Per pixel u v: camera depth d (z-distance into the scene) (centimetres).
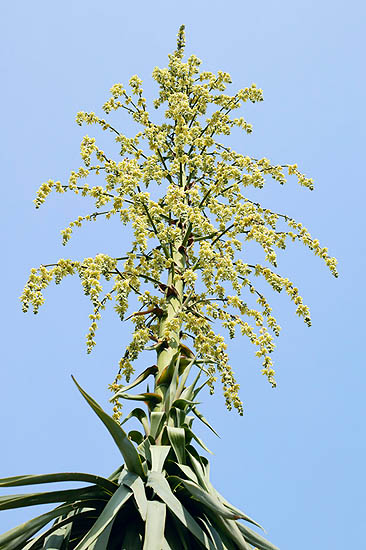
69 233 476
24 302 419
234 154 564
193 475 353
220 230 502
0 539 330
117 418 432
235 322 459
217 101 601
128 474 348
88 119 564
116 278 462
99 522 312
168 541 338
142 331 439
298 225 507
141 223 466
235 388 434
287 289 465
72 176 500
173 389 397
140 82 601
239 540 330
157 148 563
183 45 663
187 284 462
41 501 342
